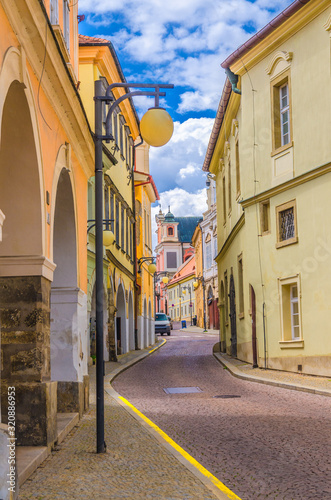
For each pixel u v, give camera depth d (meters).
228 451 8.79
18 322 8.64
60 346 12.03
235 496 6.39
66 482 6.96
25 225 8.52
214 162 33.81
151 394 16.58
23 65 7.12
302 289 19.41
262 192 21.30
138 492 6.52
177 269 114.62
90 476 7.25
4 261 8.54
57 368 11.99
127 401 14.78
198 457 8.48
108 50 24.28
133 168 37.84
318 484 6.87
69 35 12.97
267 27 20.33
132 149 37.69
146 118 8.98
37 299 8.63
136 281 38.31
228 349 30.47
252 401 14.28
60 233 12.25
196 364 26.55
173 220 126.88
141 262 39.72
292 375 19.08
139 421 11.58
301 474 7.34
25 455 7.89
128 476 7.27
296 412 12.20
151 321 46.84
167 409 13.50
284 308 20.44
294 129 19.86
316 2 18.52
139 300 39.59
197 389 17.44
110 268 27.22
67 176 11.31
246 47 21.55
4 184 8.39
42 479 7.11
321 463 7.84
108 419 11.90
